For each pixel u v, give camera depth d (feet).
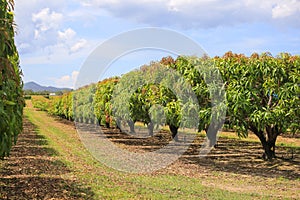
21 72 19.75
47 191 19.33
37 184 20.88
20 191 18.95
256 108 28.89
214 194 20.61
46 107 141.69
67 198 18.15
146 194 19.93
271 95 30.07
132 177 25.31
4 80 14.42
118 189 20.90
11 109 14.93
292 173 28.43
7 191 18.78
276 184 24.25
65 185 21.06
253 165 31.89
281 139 55.31
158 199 18.93
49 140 48.78
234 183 24.36
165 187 22.07
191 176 26.50
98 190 20.38
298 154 38.81
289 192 21.90
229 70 30.09
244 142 50.11
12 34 15.05
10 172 24.20
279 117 28.68
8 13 15.84
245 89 29.07
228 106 29.17
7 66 13.39
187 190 21.44
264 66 29.07
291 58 30.37
